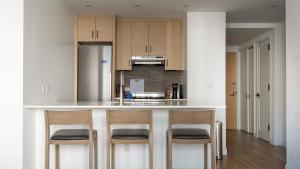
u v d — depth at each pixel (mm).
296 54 3568
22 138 3000
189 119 2912
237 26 5805
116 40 5637
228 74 8359
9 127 2996
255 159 4648
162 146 3354
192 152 3371
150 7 4770
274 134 5848
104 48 5320
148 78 6055
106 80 5305
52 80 3994
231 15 5219
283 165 4277
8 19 3010
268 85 6254
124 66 5656
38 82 3453
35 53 3352
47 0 3754
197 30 5062
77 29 5336
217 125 4719
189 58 5059
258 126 6820
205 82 5051
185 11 5020
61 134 2936
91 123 2881
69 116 2867
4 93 2996
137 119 2906
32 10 3258
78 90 5273
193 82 5055
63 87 4562
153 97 5914
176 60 5641
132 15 5328
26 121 3084
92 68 5301
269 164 4336
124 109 3105
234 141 6293
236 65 8359
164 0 4355
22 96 3004
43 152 3322
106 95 5285
